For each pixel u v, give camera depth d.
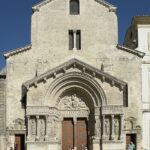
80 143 56.38
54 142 54.22
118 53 57.56
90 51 57.69
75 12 58.78
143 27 60.72
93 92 55.62
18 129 55.28
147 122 56.78
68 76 55.41
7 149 54.72
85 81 55.62
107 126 54.59
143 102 57.53
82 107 56.91
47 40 57.75
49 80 55.09
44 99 54.53
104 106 54.72
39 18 58.22
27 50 57.41
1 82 56.53
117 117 54.72
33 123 54.16
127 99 56.44
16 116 55.75
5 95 56.25
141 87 56.75
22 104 56.09
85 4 58.72
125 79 56.94
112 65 57.25
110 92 55.00
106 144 53.84
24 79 56.66
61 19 58.28
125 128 55.62
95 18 58.44
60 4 58.66
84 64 55.28
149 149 55.78
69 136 56.47
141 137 55.50
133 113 56.06
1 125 55.41
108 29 58.19
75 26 58.19
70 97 56.97
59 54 57.44
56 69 54.97
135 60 57.28
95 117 55.25
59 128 56.28
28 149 53.31
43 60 57.16
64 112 56.69
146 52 59.91
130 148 52.88
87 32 58.09
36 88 54.62
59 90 55.81
